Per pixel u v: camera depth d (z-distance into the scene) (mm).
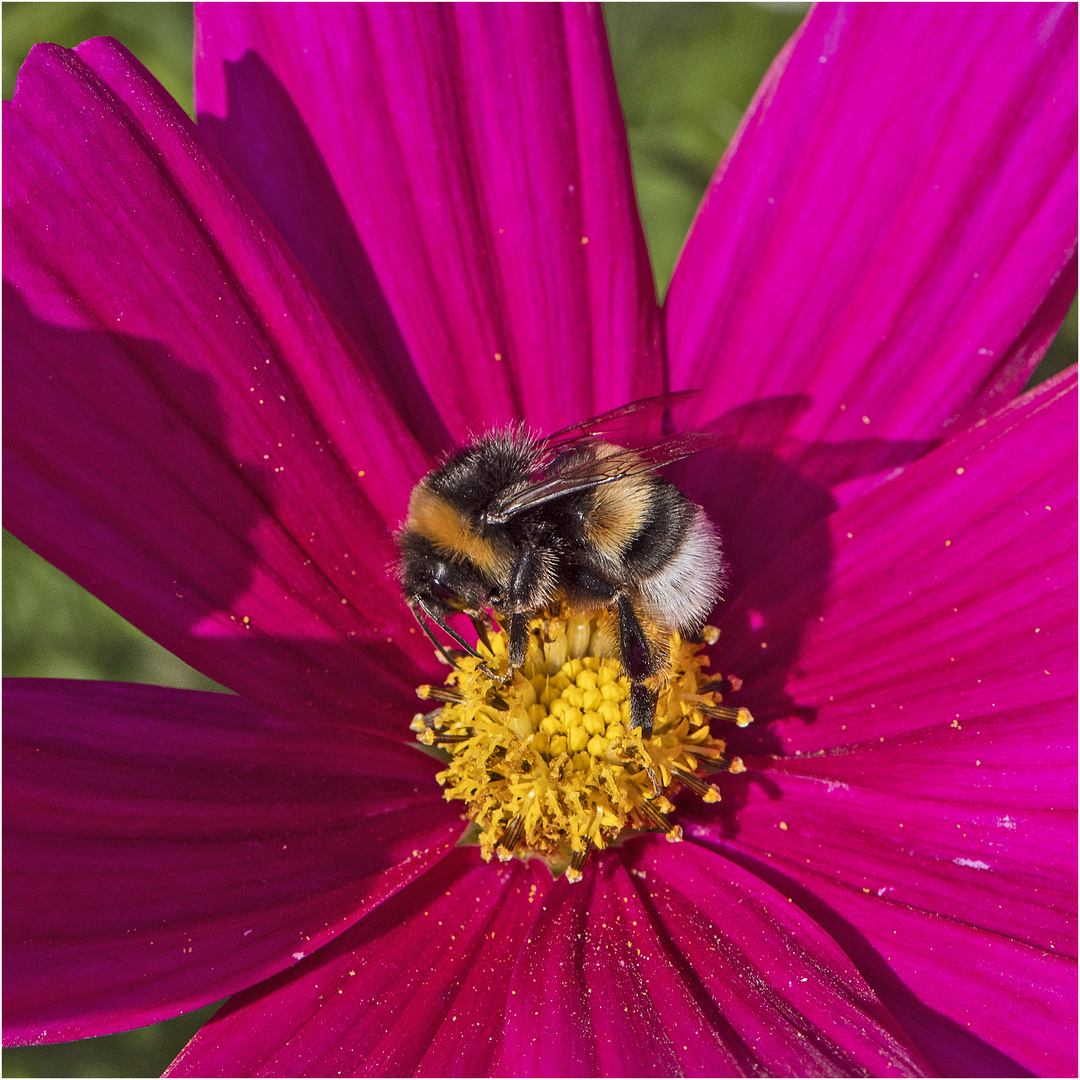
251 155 189
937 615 186
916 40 188
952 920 181
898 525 188
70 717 179
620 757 183
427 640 188
